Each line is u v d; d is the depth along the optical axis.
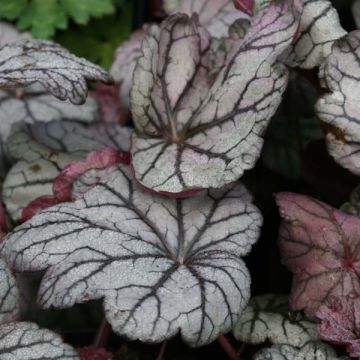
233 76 0.48
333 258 0.47
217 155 0.47
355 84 0.48
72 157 0.55
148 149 0.48
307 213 0.48
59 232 0.46
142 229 0.46
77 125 0.57
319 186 0.53
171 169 0.47
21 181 0.54
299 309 0.47
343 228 0.48
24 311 0.49
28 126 0.57
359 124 0.48
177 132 0.49
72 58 0.50
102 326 0.50
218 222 0.47
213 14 0.58
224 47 0.51
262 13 0.49
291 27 0.47
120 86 0.60
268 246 0.55
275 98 0.47
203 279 0.44
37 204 0.50
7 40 0.65
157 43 0.49
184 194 0.46
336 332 0.45
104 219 0.47
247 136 0.47
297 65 0.51
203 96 0.49
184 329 0.42
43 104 0.61
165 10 0.60
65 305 0.43
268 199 0.56
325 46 0.50
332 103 0.48
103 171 0.49
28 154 0.55
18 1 0.67
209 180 0.46
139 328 0.42
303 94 0.57
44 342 0.43
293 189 0.57
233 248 0.46
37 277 0.52
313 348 0.46
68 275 0.44
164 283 0.44
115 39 0.69
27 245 0.45
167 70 0.49
